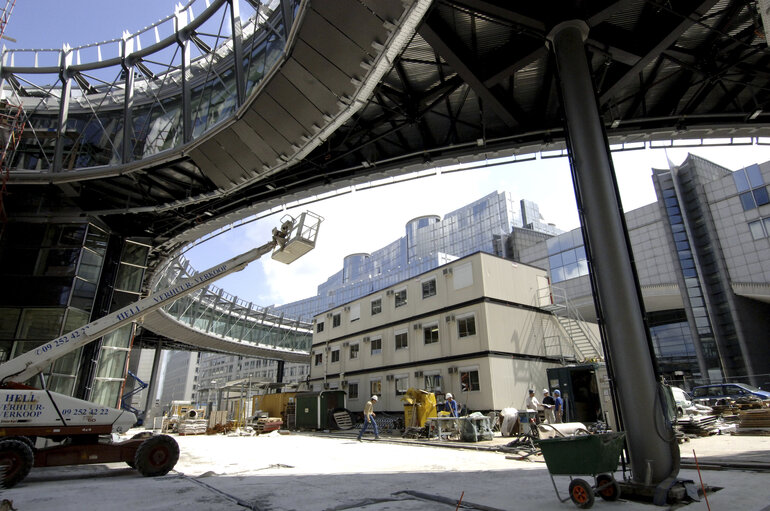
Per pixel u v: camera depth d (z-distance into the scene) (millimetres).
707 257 47375
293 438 22109
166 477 9320
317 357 38594
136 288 21781
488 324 23734
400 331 29656
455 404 18766
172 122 18203
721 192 46875
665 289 49125
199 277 12156
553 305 26266
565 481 7598
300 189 19703
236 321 51469
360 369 32750
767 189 43219
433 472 9250
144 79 19281
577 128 8656
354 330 34531
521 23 9984
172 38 17078
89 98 19547
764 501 5414
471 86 12930
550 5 9891
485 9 9852
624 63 12594
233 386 39906
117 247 21266
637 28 11539
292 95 13484
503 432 18109
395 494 6793
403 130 17328
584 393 22062
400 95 15133
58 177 17609
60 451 9102
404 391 28109
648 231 53094
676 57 13367
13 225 19203
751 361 41844
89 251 19609
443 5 10797
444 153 17438
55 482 8812
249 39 16469
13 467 8125
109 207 20844
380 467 10406
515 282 26266
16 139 18375
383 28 10742
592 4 9680
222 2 15805
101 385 19203
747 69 13500
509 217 94438
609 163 8312
